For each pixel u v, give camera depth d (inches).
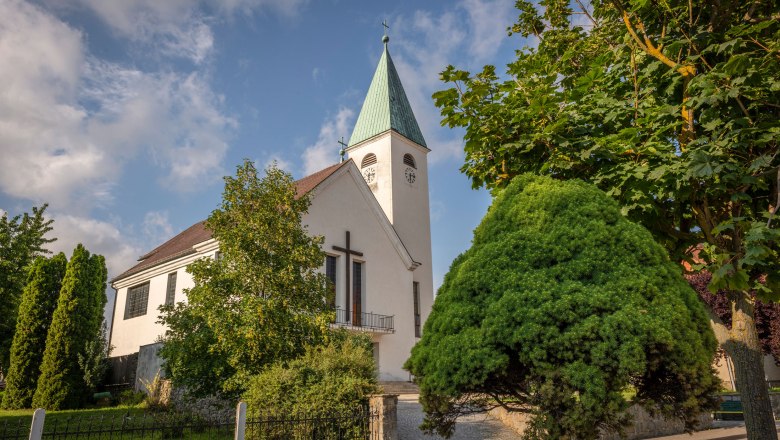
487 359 252.2
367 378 465.7
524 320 251.9
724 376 949.2
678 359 239.8
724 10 310.0
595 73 352.5
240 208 586.9
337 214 1008.9
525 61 410.0
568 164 325.7
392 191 1339.8
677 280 267.6
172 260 1072.8
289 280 555.2
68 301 819.4
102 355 847.1
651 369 243.9
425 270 1357.0
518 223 298.2
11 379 814.5
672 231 330.3
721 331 312.3
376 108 1449.3
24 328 837.8
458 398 267.0
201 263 567.2
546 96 335.9
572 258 272.5
